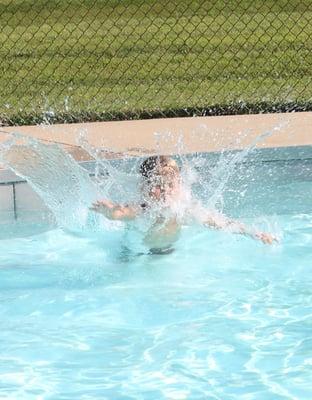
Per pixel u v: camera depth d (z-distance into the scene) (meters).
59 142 11.44
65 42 18.23
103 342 6.72
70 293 7.61
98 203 8.22
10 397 5.91
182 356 6.47
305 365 6.31
